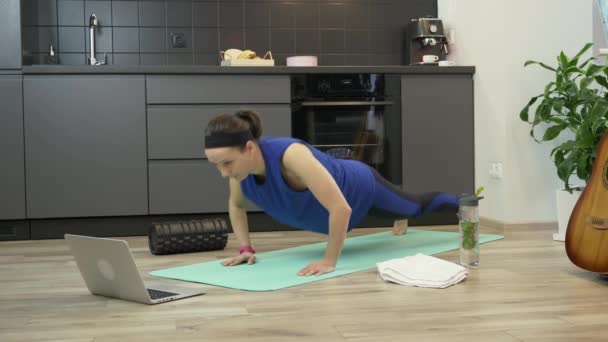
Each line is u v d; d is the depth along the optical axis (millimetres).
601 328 1975
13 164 4203
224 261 3121
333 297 2430
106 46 4883
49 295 2545
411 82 4566
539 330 1961
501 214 4289
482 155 4539
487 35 4406
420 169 4594
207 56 4984
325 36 5113
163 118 4320
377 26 5172
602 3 4574
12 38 4184
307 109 4473
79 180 4258
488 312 2182
